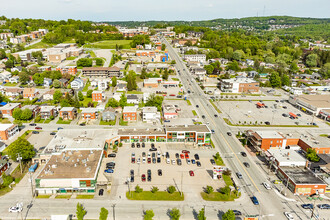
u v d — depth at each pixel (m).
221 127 144.75
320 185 89.88
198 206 83.31
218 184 94.69
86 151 104.62
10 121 143.12
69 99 160.25
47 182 85.62
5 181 88.88
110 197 86.06
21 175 96.94
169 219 77.25
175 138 123.62
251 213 80.56
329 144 117.31
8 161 105.88
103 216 72.19
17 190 88.38
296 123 153.38
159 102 162.12
